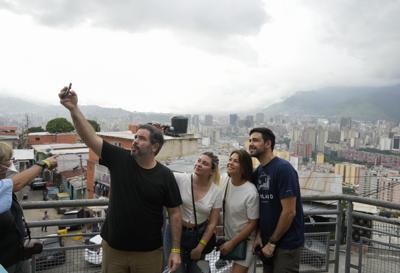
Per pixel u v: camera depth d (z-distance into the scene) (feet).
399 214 13.61
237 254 10.27
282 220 9.62
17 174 8.83
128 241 8.62
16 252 8.64
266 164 10.23
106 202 11.26
